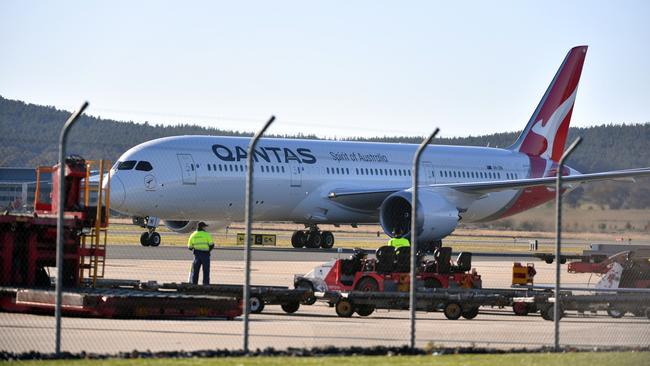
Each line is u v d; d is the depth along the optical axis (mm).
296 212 166000
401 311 88125
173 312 72438
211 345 57281
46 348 54844
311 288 90875
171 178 147875
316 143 171875
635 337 67750
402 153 183625
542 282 121875
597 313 91125
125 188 144875
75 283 80812
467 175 190000
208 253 93688
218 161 153000
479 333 68062
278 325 70000
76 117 52656
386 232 151500
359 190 168375
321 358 51562
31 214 85625
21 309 74125
